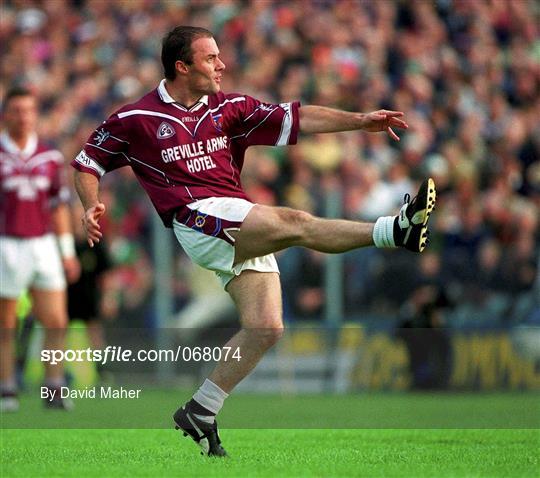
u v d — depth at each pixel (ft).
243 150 75.66
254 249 70.59
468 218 171.42
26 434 92.02
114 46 240.53
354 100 211.41
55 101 236.22
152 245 160.66
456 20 232.94
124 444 83.87
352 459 72.54
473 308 159.22
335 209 169.78
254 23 227.20
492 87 223.51
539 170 197.57
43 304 121.08
